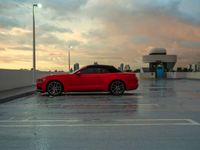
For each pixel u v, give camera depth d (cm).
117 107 1331
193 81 4331
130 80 1923
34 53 2981
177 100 1612
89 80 1905
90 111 1215
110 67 1947
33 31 2980
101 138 756
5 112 1205
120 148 667
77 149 662
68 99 1692
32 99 1722
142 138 752
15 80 2539
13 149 668
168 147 673
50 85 1906
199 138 751
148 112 1178
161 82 3991
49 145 698
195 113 1148
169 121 978
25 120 1017
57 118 1051
